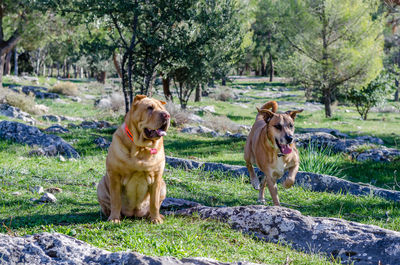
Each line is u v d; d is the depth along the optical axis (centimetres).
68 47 3081
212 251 390
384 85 2972
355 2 2569
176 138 1728
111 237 411
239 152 1482
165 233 436
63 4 1786
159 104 462
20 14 2686
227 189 814
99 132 1664
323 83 2739
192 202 635
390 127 2512
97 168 960
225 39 1973
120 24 1911
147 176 475
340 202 707
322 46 2648
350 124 2580
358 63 2555
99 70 4444
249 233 471
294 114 599
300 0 2655
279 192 793
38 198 630
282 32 2792
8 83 3716
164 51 1806
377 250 390
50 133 1479
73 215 527
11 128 1241
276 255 404
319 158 1059
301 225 456
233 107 3481
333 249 414
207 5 1911
